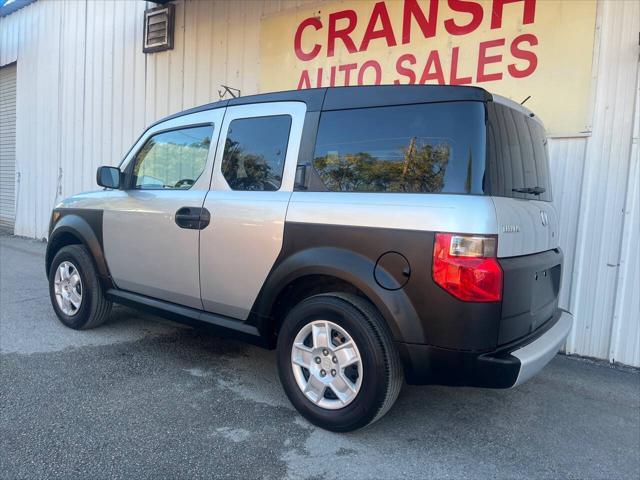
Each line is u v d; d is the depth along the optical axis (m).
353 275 2.73
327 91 3.13
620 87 4.32
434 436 2.98
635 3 4.24
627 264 4.34
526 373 2.54
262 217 3.15
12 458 2.55
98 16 9.20
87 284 4.40
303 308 2.95
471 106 2.64
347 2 5.90
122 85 8.84
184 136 3.86
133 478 2.43
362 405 2.72
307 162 3.09
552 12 4.60
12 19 11.43
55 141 10.32
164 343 4.38
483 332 2.47
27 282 6.61
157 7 8.05
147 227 3.84
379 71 5.70
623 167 4.33
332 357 2.86
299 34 6.36
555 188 4.65
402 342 2.61
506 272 2.50
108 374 3.65
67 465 2.50
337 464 2.62
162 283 3.79
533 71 4.72
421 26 5.37
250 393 3.43
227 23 7.19
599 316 4.50
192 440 2.79
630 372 4.25
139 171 4.17
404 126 2.79
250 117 3.45
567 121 4.56
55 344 4.25
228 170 3.48
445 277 2.48
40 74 10.63
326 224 2.87
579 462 2.77
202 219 3.46
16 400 3.19
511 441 2.97
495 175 2.60
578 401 3.60
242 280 3.27
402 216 2.63
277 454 2.69
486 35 4.97
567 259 4.61
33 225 11.00
